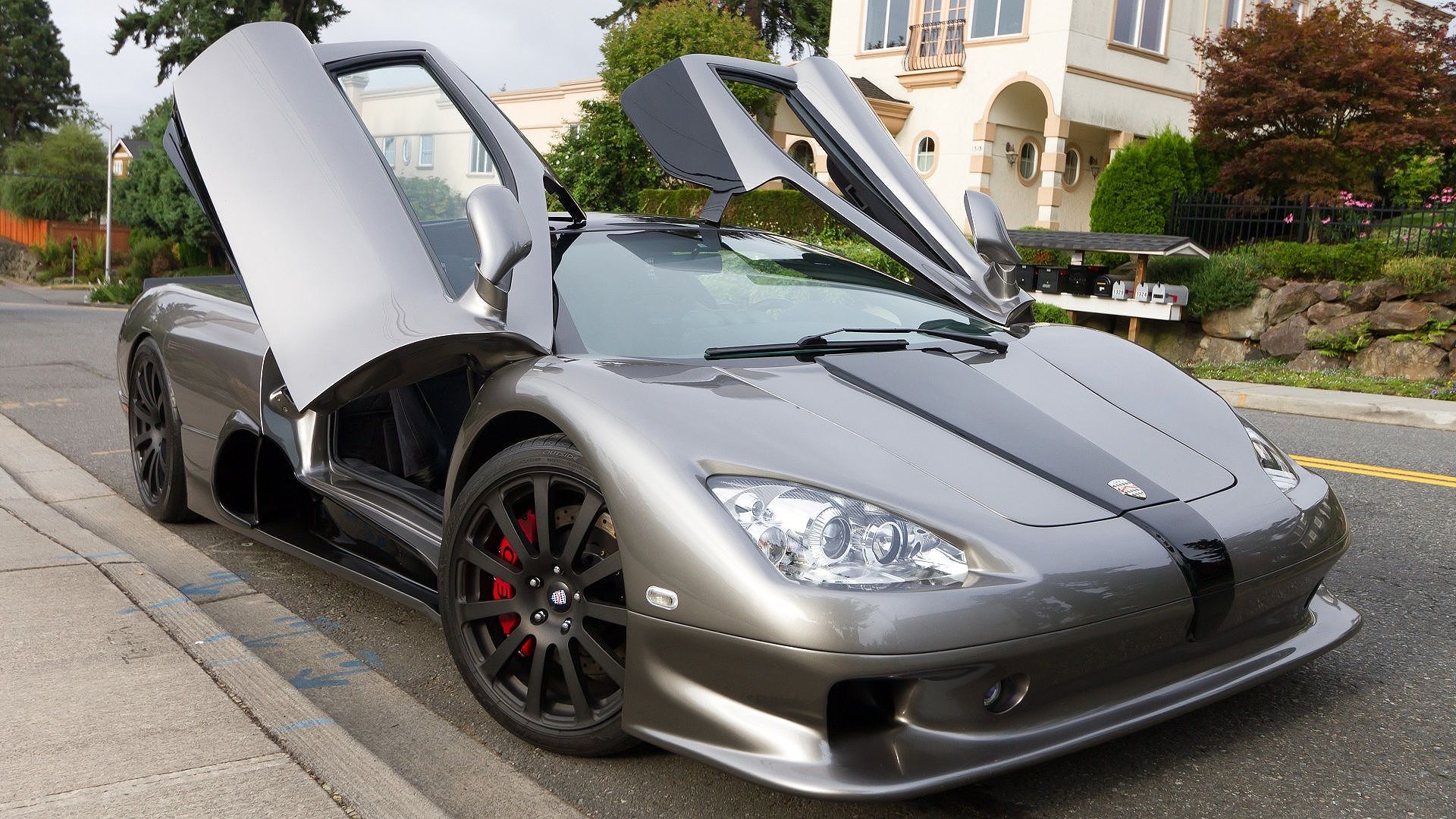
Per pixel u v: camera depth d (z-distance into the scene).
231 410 3.24
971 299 3.06
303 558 3.00
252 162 2.59
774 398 2.13
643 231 2.98
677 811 1.96
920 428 2.12
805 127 3.44
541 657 2.12
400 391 2.98
